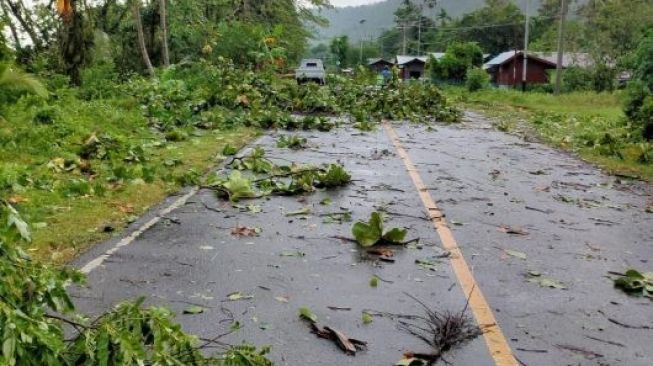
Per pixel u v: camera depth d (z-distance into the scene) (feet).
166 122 50.19
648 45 66.90
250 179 31.58
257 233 22.24
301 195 28.78
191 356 9.47
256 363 9.79
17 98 38.91
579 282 18.34
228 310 15.38
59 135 37.68
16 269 8.92
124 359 8.20
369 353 13.37
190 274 17.84
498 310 15.96
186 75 76.59
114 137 37.04
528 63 191.72
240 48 111.65
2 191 24.85
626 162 43.60
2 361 7.42
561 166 41.16
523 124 72.95
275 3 157.48
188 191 28.81
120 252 19.60
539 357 13.48
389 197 28.91
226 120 55.01
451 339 14.11
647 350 14.03
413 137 54.19
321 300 16.22
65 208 24.13
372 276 18.17
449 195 29.86
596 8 146.20
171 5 105.60
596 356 13.65
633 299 17.13
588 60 143.64
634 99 59.41
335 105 73.26
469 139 54.85
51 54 66.03
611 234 23.99
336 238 21.95
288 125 57.36
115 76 68.90
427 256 20.25
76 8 65.31
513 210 27.30
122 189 27.68
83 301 15.55
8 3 79.97
